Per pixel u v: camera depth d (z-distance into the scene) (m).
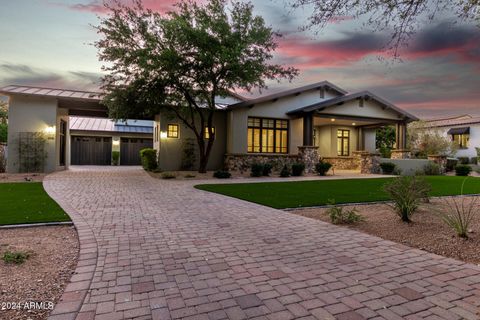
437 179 12.98
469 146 23.84
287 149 16.41
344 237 4.27
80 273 2.93
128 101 12.38
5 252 3.42
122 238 4.11
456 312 2.26
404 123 17.55
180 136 15.32
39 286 2.64
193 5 12.02
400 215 5.14
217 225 4.89
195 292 2.55
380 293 2.56
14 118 13.17
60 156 16.03
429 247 3.84
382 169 15.73
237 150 15.07
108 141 22.23
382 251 3.68
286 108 16.16
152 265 3.16
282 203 6.78
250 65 12.38
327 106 14.93
